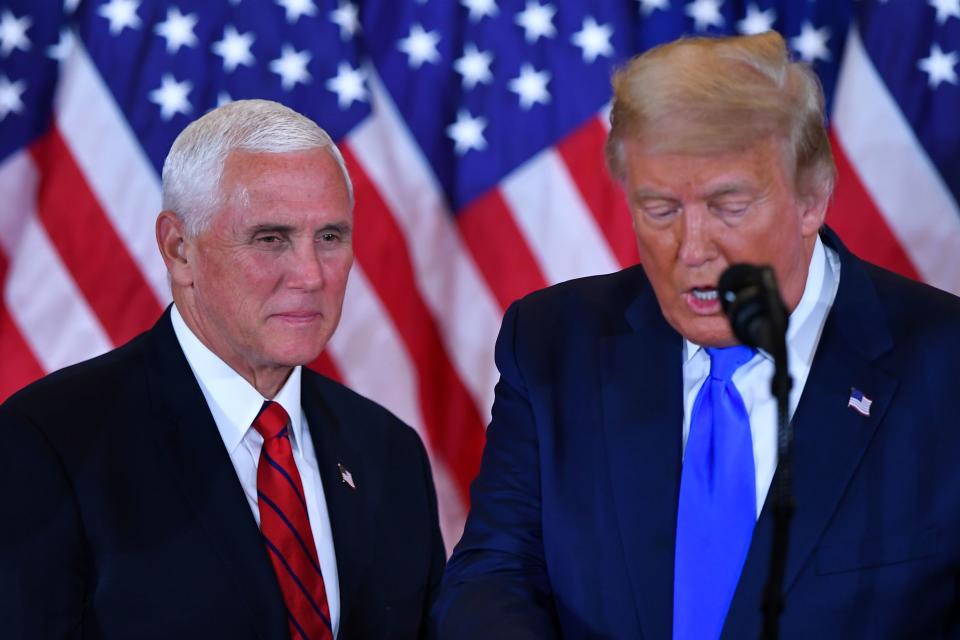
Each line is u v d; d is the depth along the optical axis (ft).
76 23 40.32
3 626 19.31
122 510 20.29
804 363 17.93
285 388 22.27
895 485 16.98
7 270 40.68
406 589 22.91
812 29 40.91
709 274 15.85
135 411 21.24
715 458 17.61
